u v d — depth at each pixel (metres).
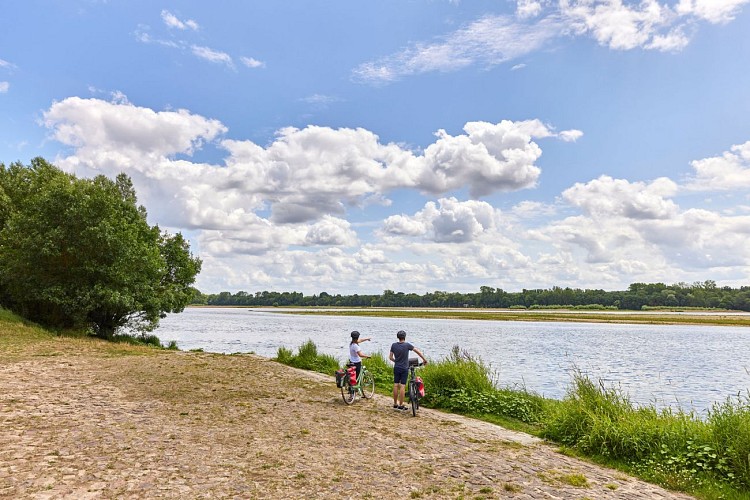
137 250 32.62
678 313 175.38
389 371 19.55
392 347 13.26
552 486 7.17
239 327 77.88
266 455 7.95
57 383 13.75
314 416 11.48
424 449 8.92
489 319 124.94
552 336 64.31
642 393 23.22
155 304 34.06
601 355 40.66
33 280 29.81
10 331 25.42
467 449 9.13
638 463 9.02
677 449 9.18
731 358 39.47
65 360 18.94
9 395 11.48
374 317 138.12
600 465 9.05
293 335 58.97
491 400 13.88
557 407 12.34
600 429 9.83
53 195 30.45
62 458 7.12
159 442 8.36
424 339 55.53
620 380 27.17
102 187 34.19
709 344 54.16
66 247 29.69
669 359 38.47
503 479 7.35
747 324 100.44
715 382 26.81
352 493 6.41
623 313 172.88
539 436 11.09
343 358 32.12
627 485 7.63
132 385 14.30
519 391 15.54
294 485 6.59
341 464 7.67
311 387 16.03
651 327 94.44
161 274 36.19
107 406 11.14
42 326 29.72
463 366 15.54
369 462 7.88
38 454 7.23
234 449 8.22
